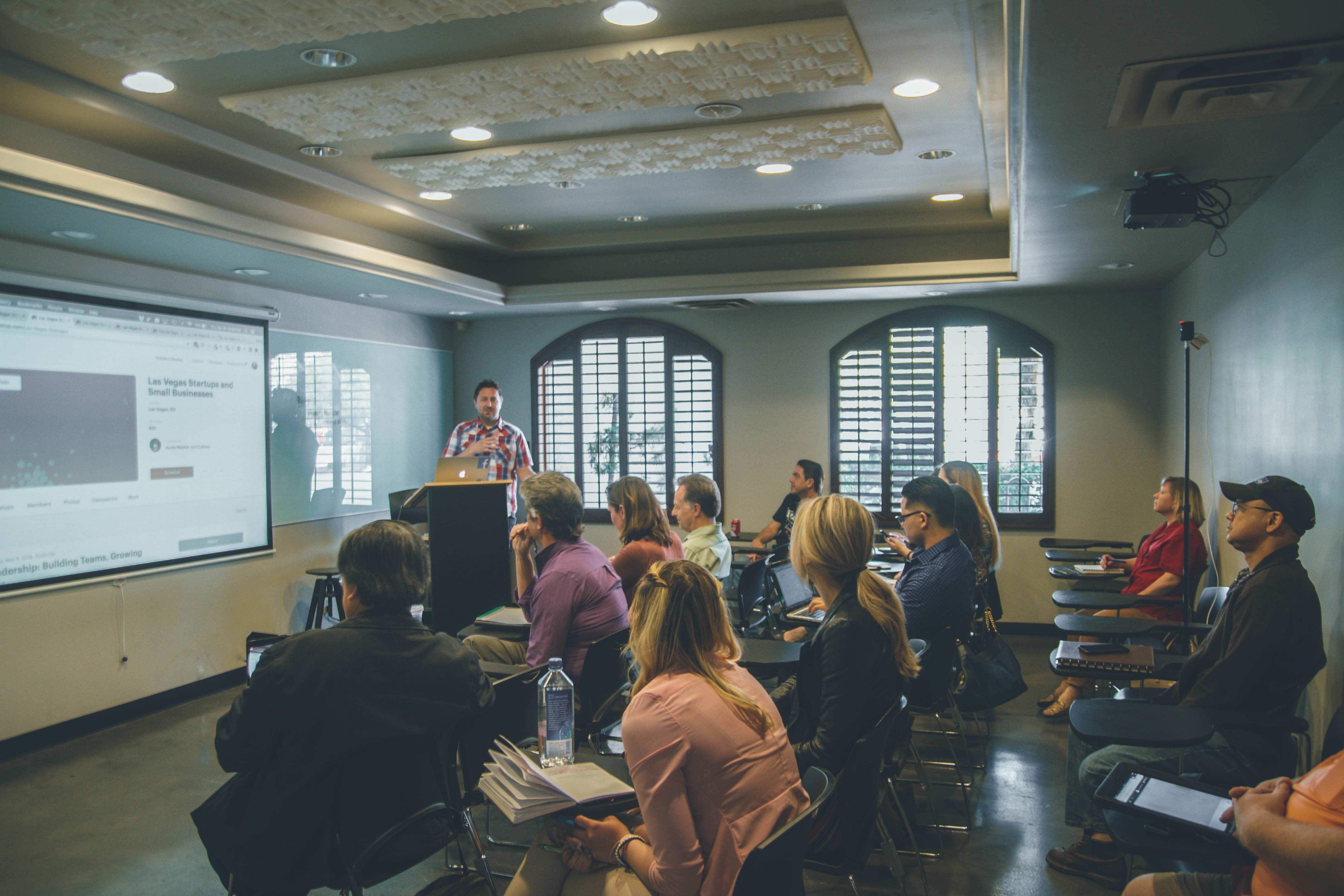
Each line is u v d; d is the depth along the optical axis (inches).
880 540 251.8
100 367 179.5
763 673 122.1
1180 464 220.8
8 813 138.2
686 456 289.4
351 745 74.4
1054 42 77.9
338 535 248.5
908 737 110.0
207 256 179.3
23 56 117.3
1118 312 251.0
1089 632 144.8
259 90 128.3
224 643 209.8
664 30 109.1
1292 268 124.7
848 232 224.8
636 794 66.1
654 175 179.2
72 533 174.1
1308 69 83.6
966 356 263.9
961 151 161.9
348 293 235.0
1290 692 100.1
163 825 133.4
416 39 111.3
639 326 291.3
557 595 120.0
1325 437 114.0
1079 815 117.3
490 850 124.6
